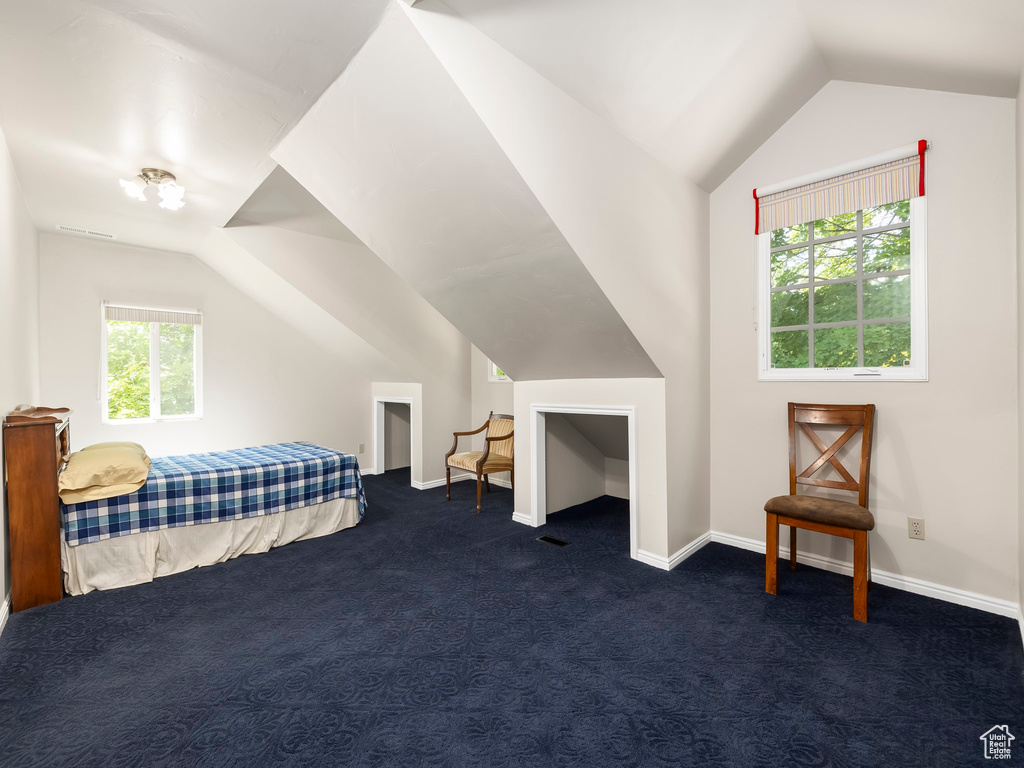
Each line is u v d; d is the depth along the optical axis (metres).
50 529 2.56
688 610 2.42
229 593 2.68
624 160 2.54
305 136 2.32
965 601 2.42
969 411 2.40
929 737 1.55
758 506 3.20
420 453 5.20
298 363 5.33
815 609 2.41
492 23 1.75
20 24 1.61
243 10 1.57
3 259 2.42
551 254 2.36
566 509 4.28
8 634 2.22
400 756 1.49
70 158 2.59
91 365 4.07
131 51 1.76
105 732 1.59
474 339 3.56
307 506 3.59
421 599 2.58
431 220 2.49
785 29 2.23
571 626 2.27
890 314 2.68
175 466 3.34
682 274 3.07
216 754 1.49
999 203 2.30
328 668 1.95
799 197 2.92
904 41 2.09
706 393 3.36
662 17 1.92
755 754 1.49
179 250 4.41
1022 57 1.84
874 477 2.69
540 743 1.54
